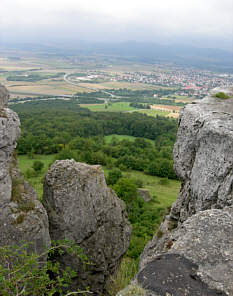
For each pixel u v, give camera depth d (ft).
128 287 17.12
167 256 19.63
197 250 19.90
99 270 40.22
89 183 40.57
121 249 45.06
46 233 32.99
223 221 22.70
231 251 19.74
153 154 212.64
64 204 37.40
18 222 30.68
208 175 33.24
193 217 23.81
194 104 42.14
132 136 287.89
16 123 31.40
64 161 41.06
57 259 37.37
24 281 23.88
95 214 40.78
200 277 17.60
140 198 130.21
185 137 38.34
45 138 215.72
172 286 16.81
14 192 32.76
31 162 190.39
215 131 32.68
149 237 88.74
